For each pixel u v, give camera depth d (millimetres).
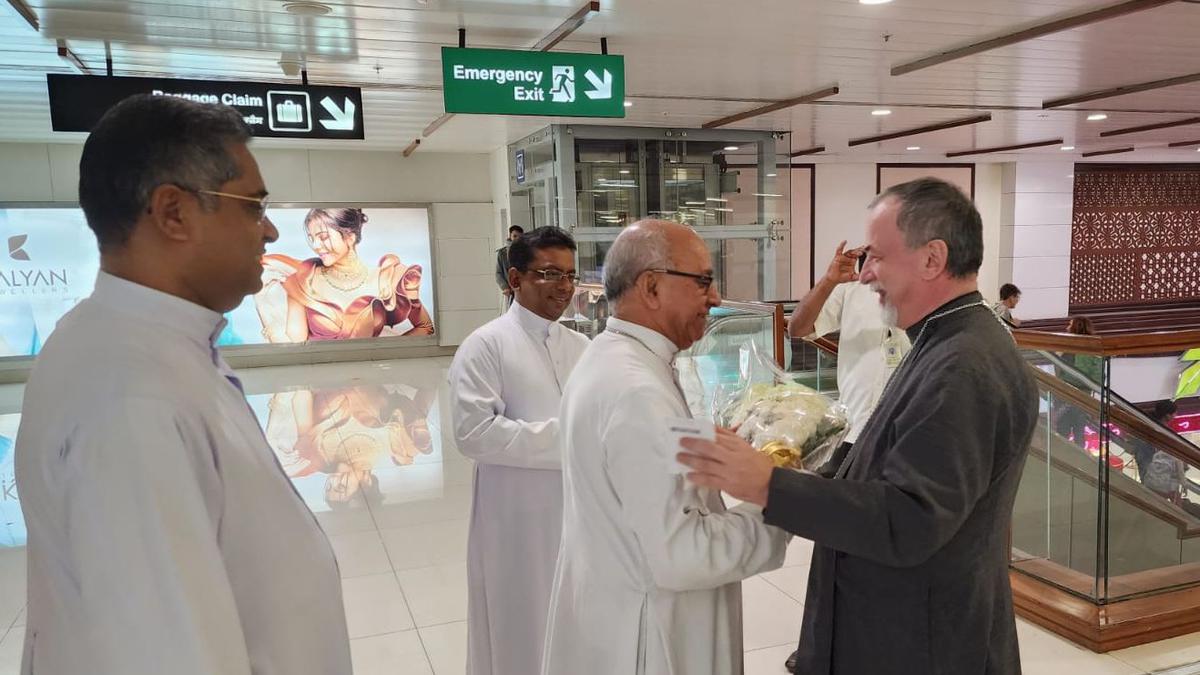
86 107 4105
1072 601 2869
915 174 13383
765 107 7504
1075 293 13883
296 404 7777
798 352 3867
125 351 878
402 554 3838
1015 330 3070
